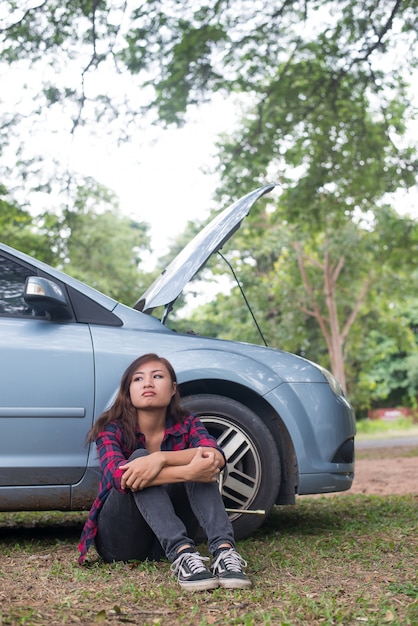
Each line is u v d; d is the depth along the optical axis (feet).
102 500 11.63
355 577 11.50
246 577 10.57
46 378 13.93
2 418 13.67
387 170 49.67
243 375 14.89
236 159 47.88
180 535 10.78
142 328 14.90
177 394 12.03
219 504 11.13
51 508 14.06
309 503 22.16
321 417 15.07
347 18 39.88
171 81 39.14
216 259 100.32
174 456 11.01
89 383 14.08
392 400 149.79
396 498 22.04
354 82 44.16
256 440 14.67
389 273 93.15
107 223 85.61
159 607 9.77
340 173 50.01
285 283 99.96
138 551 11.97
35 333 14.15
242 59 40.42
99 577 11.28
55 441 13.89
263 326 103.19
